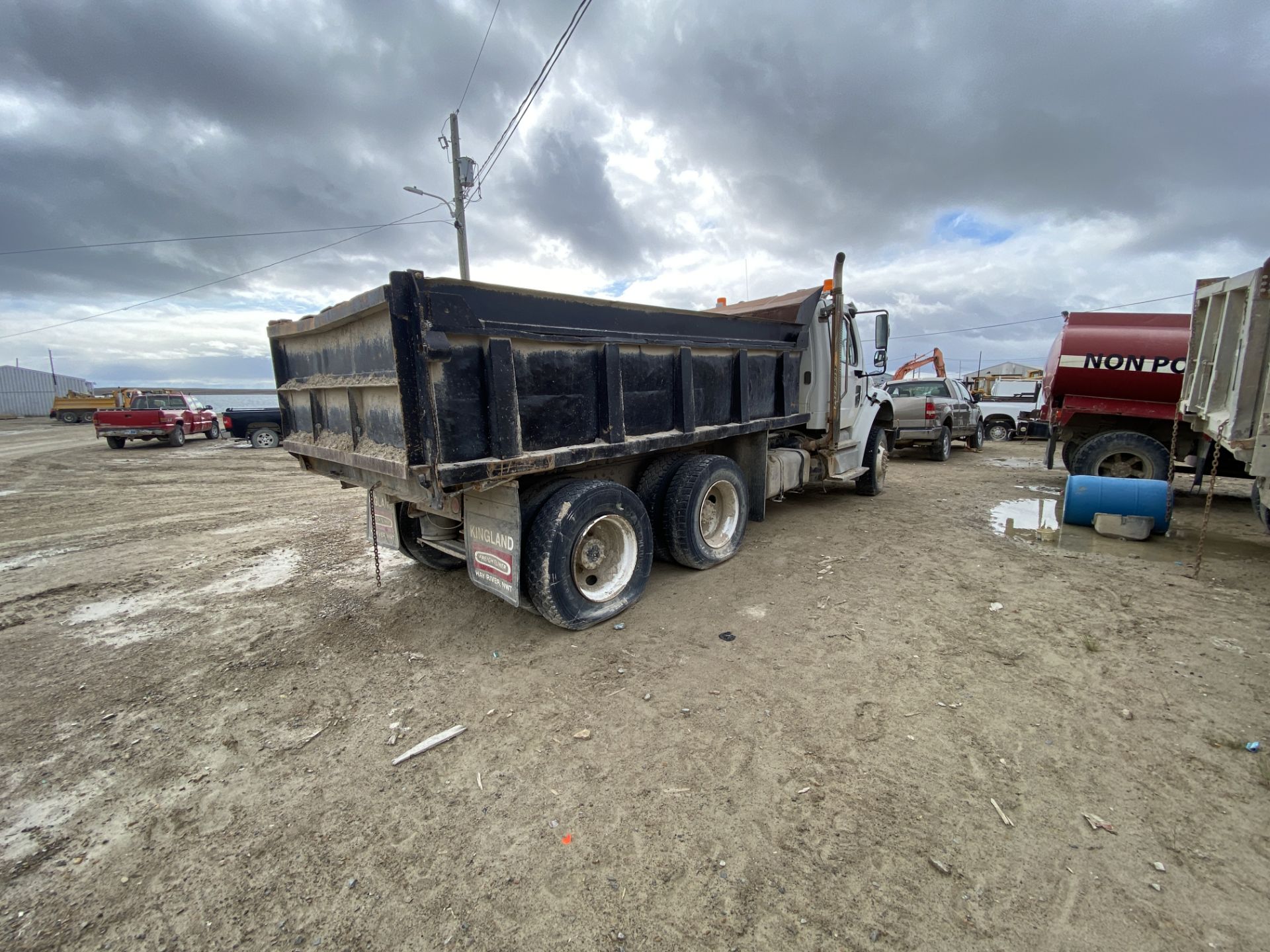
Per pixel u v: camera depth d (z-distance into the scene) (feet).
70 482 36.86
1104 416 25.43
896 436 41.57
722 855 6.62
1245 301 15.60
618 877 6.40
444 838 7.05
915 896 6.01
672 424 14.73
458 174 60.39
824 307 21.40
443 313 9.66
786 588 15.01
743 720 9.21
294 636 13.07
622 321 13.05
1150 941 5.43
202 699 10.46
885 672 10.56
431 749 8.81
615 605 13.29
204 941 5.82
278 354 15.40
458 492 10.32
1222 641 11.43
